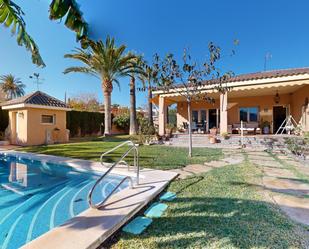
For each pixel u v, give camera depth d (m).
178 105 23.58
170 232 3.46
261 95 19.95
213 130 18.64
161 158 9.91
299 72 13.41
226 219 3.87
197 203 4.65
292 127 15.73
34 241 3.02
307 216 3.96
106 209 4.09
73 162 9.05
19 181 7.70
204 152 11.81
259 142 13.69
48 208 5.29
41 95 18.70
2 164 10.59
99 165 8.42
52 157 10.46
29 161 10.63
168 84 10.57
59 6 4.07
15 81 50.06
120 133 31.48
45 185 7.18
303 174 6.98
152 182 5.96
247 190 5.45
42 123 17.95
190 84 10.78
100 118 27.72
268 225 3.63
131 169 7.63
